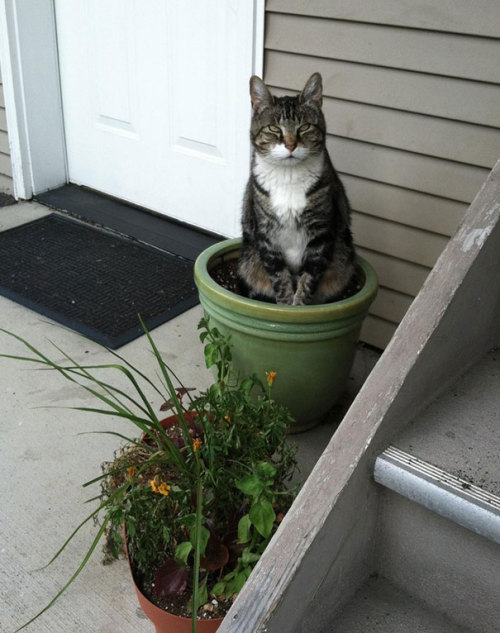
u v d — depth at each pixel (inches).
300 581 45.5
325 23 97.8
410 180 98.7
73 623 69.2
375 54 94.3
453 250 52.2
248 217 95.1
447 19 86.4
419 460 47.7
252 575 45.6
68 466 88.4
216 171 135.0
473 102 88.7
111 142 151.0
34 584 73.0
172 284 128.4
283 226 89.7
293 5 100.0
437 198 97.4
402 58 92.1
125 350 111.0
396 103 95.1
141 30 133.2
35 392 101.7
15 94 148.4
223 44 121.1
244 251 95.6
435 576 51.4
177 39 128.1
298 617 47.0
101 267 133.3
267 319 80.3
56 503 82.9
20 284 127.1
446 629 50.6
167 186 145.5
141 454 69.6
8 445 91.7
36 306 120.6
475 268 51.6
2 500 83.2
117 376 105.3
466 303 52.5
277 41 104.9
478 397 53.7
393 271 105.8
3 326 116.3
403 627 50.6
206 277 86.9
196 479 61.9
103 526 61.1
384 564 54.1
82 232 146.0
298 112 85.5
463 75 88.0
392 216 102.5
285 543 45.9
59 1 143.9
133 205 154.8
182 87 132.1
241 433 66.3
